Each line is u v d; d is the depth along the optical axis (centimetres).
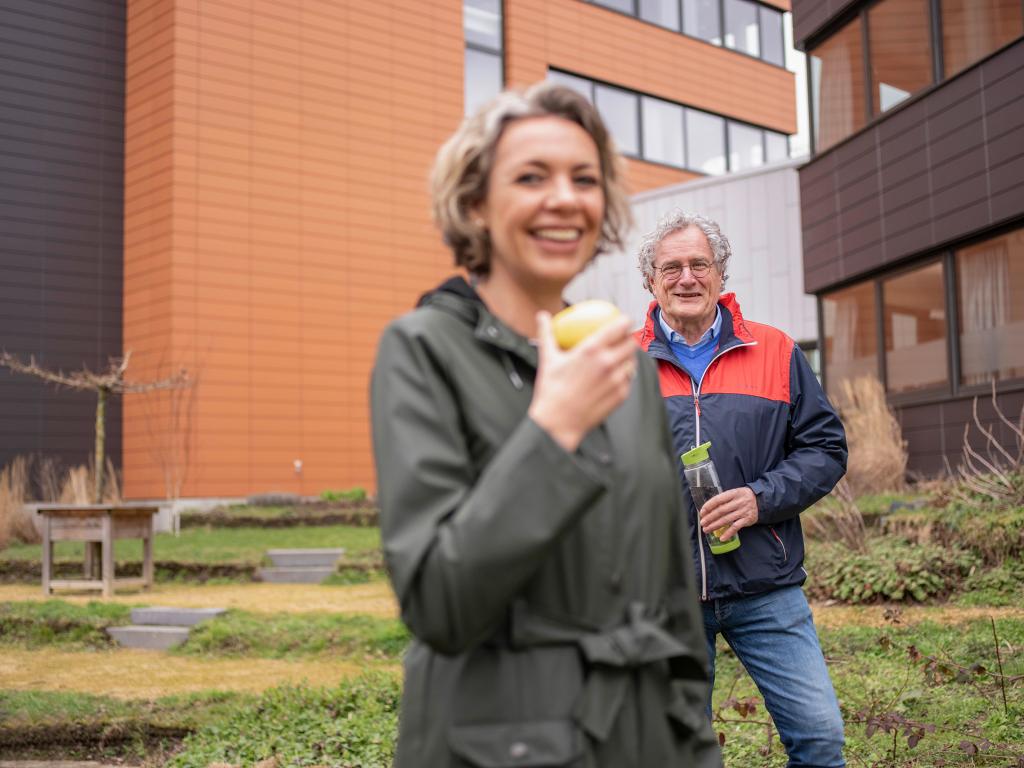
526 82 2072
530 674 127
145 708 571
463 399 130
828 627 646
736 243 1681
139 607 909
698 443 288
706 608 281
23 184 1666
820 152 1296
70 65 1714
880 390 1141
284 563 1220
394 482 123
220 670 714
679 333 309
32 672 723
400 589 118
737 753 423
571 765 124
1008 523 738
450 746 126
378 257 1841
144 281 1688
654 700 135
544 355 122
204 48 1677
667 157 2341
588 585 131
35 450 1641
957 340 1080
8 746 537
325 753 468
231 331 1672
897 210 1150
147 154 1695
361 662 724
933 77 1096
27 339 1648
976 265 1055
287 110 1753
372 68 1853
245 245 1695
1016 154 971
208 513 1530
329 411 1761
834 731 272
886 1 1178
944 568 739
